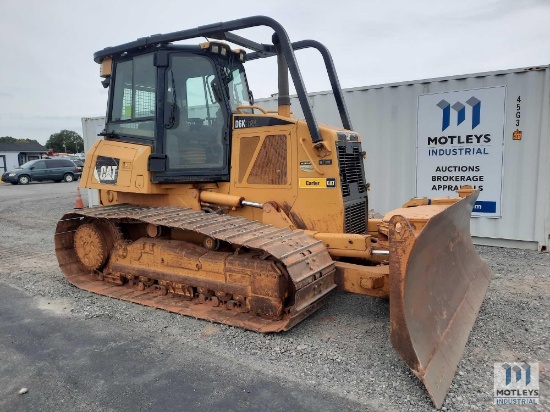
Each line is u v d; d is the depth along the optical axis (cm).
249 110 528
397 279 305
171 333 411
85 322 444
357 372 335
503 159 727
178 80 500
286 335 401
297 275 376
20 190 2128
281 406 292
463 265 461
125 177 519
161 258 491
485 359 351
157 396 306
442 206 468
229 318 430
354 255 427
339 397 301
